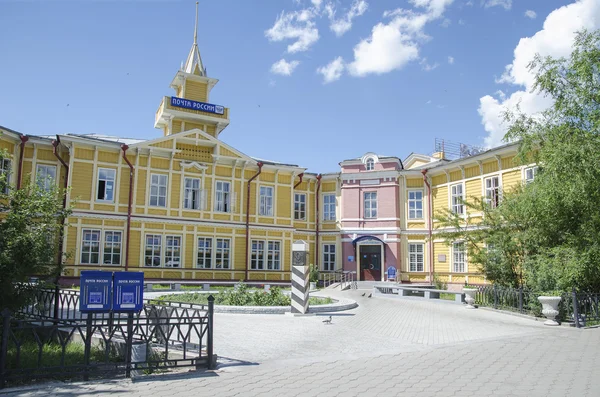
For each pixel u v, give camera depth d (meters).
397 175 36.81
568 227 17.73
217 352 11.17
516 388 8.02
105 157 30.14
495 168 30.02
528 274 18.59
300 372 9.20
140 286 9.07
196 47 37.19
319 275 37.47
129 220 30.19
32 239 10.43
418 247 36.00
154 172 31.59
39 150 29.06
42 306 12.39
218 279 32.72
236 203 34.25
